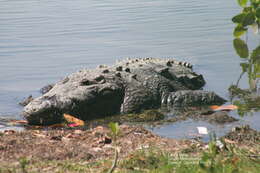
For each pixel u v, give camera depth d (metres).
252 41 27.61
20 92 22.14
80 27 33.47
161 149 13.69
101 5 41.00
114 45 29.11
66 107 19.33
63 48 28.89
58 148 13.77
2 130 18.03
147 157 12.45
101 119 19.91
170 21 34.47
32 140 14.54
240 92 21.61
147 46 28.72
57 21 35.34
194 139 16.20
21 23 35.00
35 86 22.89
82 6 40.75
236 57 26.34
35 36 31.52
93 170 11.70
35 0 44.03
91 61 26.33
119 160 12.51
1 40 30.77
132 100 20.77
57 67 25.55
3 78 24.02
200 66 25.20
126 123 19.17
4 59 27.05
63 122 19.20
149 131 16.75
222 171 10.73
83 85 20.48
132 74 21.81
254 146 14.45
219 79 23.45
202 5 39.66
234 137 15.86
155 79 21.77
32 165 12.17
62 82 21.42
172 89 21.81
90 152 13.57
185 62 24.19
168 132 17.58
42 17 36.75
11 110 20.19
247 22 8.80
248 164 11.61
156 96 21.31
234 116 19.16
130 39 30.25
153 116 19.53
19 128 18.47
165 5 40.06
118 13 37.50
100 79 20.92
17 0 44.12
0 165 12.09
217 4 39.91
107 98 20.41
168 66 23.25
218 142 14.25
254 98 20.89
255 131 16.45
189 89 22.39
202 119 19.06
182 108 20.75
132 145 14.31
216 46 28.33
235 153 12.93
